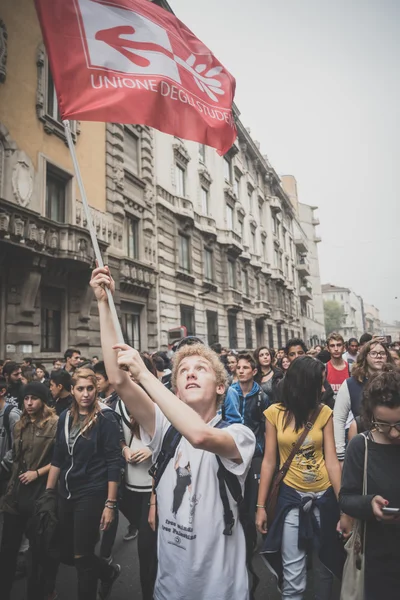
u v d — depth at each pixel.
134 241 15.25
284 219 40.62
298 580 2.60
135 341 14.75
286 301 37.66
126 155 15.32
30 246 9.55
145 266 15.05
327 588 2.73
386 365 2.20
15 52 10.06
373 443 2.05
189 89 3.32
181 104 3.21
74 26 2.87
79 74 2.81
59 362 9.34
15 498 3.21
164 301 16.50
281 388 2.96
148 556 2.87
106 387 4.34
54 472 3.12
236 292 23.62
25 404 3.46
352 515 1.99
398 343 8.20
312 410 2.84
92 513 2.90
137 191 15.59
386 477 1.97
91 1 2.98
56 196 11.42
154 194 16.66
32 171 10.22
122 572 3.65
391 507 1.92
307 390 2.81
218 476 1.72
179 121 3.18
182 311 18.09
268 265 31.86
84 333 11.79
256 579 2.09
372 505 1.88
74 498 2.95
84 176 12.31
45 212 10.66
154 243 16.28
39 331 10.29
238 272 25.14
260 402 4.31
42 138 10.77
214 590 1.65
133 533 4.39
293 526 2.67
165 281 16.75
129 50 3.05
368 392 2.03
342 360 5.62
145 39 3.15
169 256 17.33
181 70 3.30
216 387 1.88
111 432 3.10
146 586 2.84
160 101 3.08
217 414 1.90
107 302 1.95
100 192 13.01
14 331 9.65
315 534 2.69
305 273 47.06
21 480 3.22
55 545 2.86
